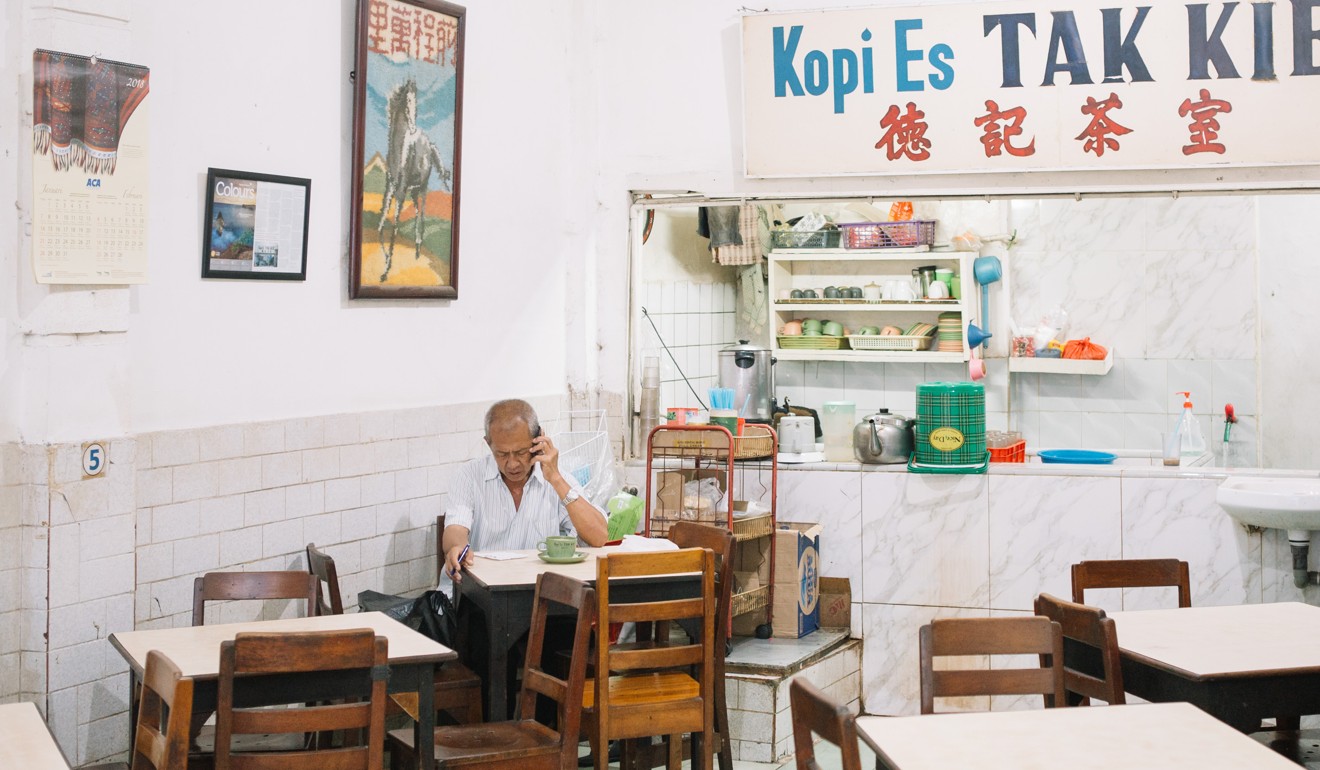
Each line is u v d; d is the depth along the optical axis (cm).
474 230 575
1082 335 796
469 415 572
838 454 621
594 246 651
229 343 452
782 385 838
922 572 586
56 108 384
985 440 603
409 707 357
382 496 521
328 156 493
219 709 299
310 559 462
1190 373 775
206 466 441
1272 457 745
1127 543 561
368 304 515
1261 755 276
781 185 622
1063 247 797
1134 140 563
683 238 776
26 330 381
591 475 616
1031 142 575
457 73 548
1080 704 372
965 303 763
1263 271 750
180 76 429
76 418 393
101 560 399
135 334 417
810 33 593
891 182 605
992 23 569
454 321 564
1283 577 545
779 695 518
